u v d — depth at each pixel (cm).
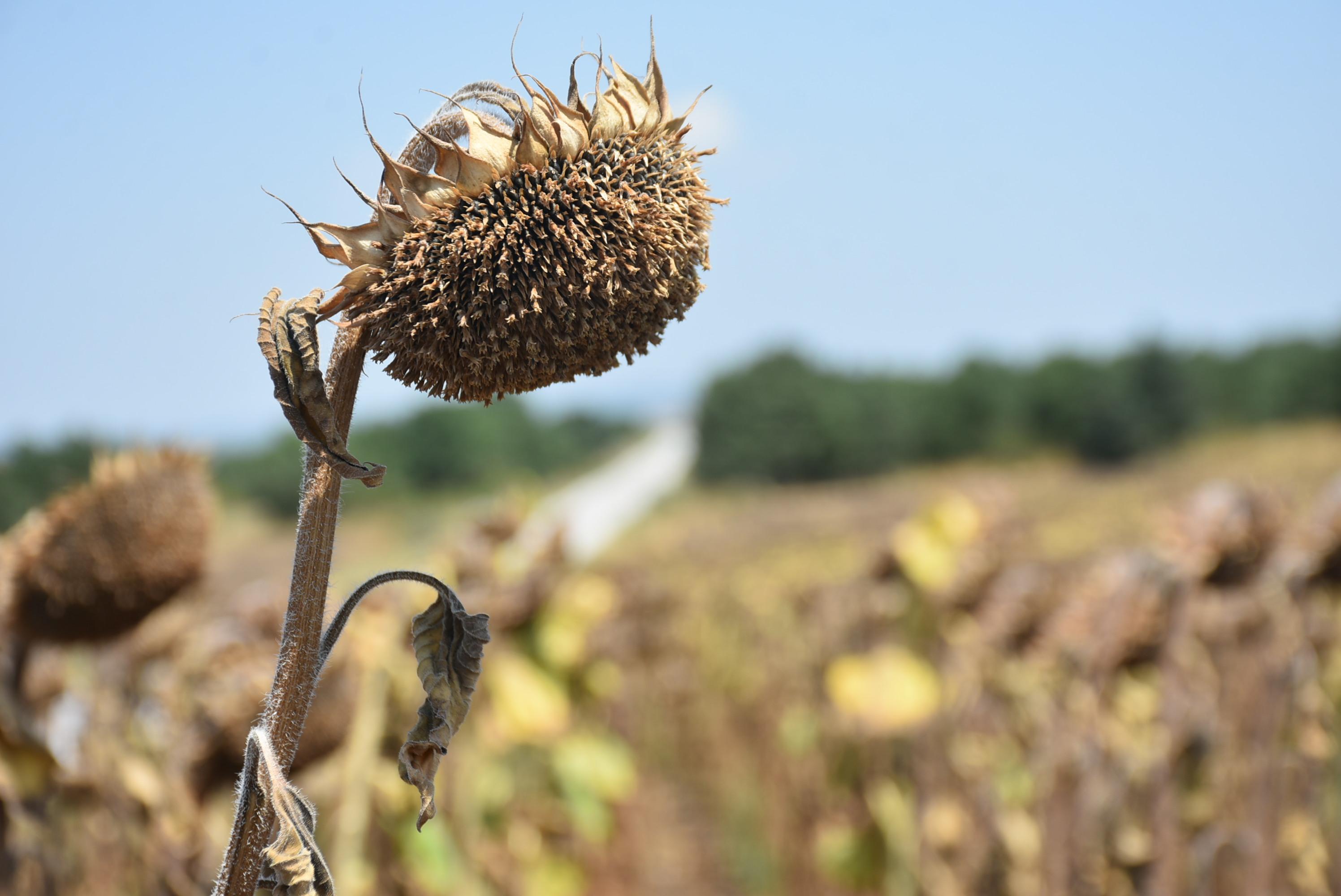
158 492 291
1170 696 398
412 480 5834
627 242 141
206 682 320
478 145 140
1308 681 406
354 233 138
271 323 130
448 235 137
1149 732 432
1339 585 408
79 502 284
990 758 512
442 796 417
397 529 4025
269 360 130
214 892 131
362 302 138
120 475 289
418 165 145
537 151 141
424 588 401
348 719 343
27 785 281
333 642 137
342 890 333
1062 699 453
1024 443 6875
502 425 7056
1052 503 2483
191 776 314
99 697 325
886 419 6881
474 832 438
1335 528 397
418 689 361
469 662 140
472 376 142
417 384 143
